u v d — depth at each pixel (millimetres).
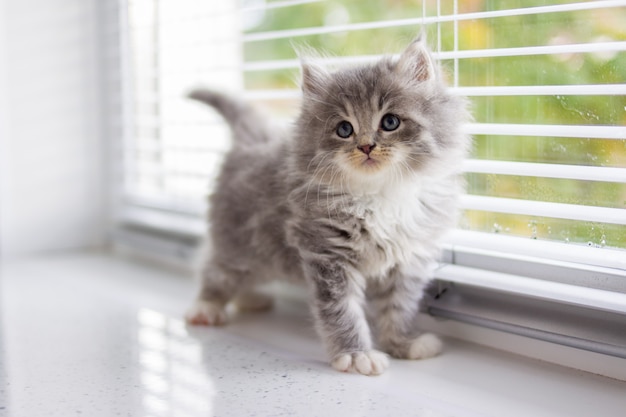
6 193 761
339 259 522
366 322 539
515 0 536
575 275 503
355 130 519
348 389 476
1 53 738
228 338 558
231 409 454
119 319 594
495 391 474
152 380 491
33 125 762
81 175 792
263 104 753
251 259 585
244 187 586
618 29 492
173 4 720
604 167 490
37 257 772
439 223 529
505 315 520
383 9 729
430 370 503
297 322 593
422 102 517
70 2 764
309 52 604
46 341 551
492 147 555
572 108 514
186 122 694
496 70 548
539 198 528
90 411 455
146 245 746
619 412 450
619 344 474
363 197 520
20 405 463
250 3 681
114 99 782
